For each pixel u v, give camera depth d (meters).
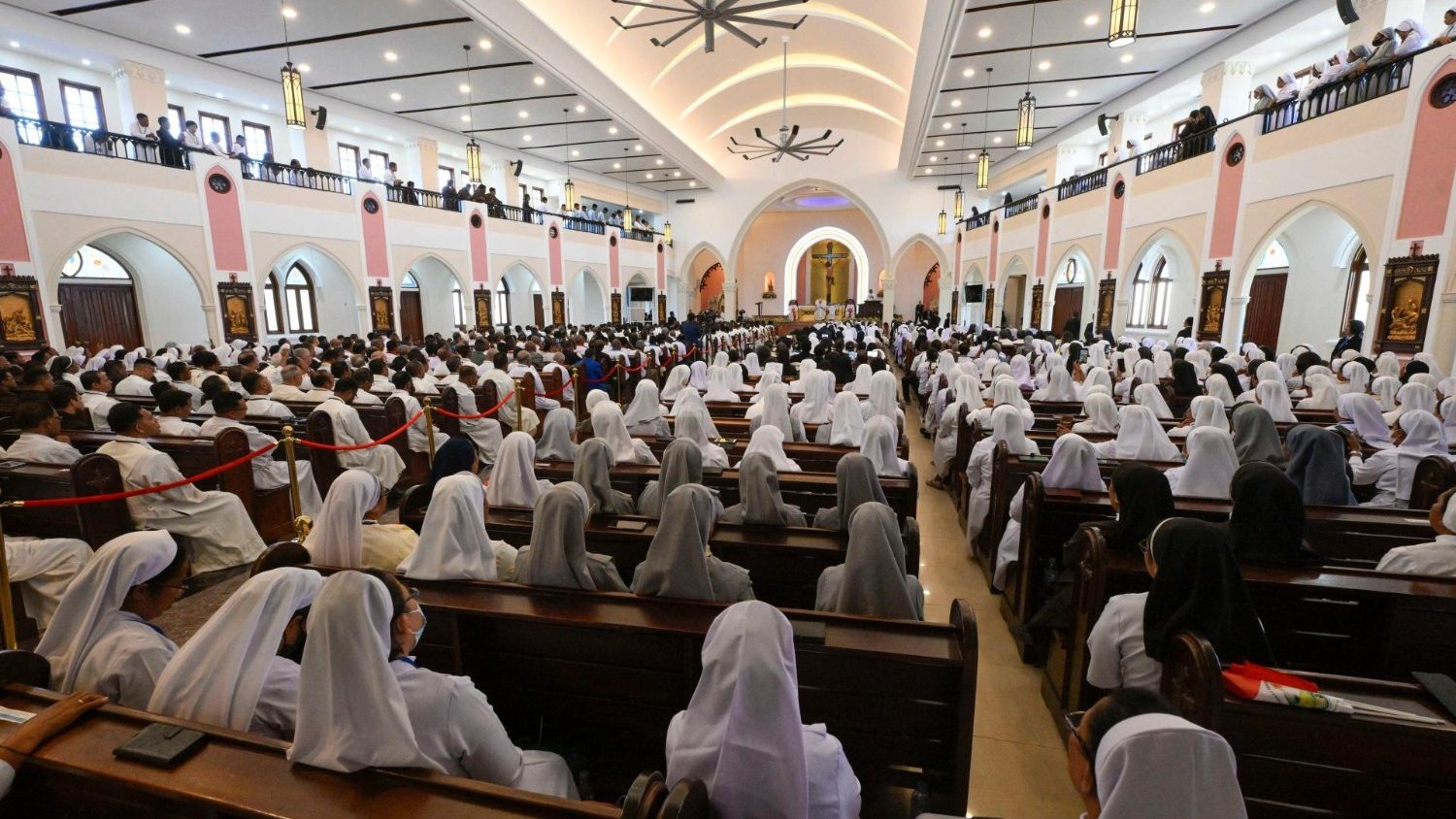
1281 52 11.69
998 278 20.67
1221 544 2.02
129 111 11.53
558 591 2.39
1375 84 8.47
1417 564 2.61
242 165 12.36
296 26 11.09
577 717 2.35
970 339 14.91
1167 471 4.23
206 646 1.70
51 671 1.88
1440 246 7.66
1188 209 11.83
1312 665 2.65
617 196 25.09
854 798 1.55
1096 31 11.94
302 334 15.81
